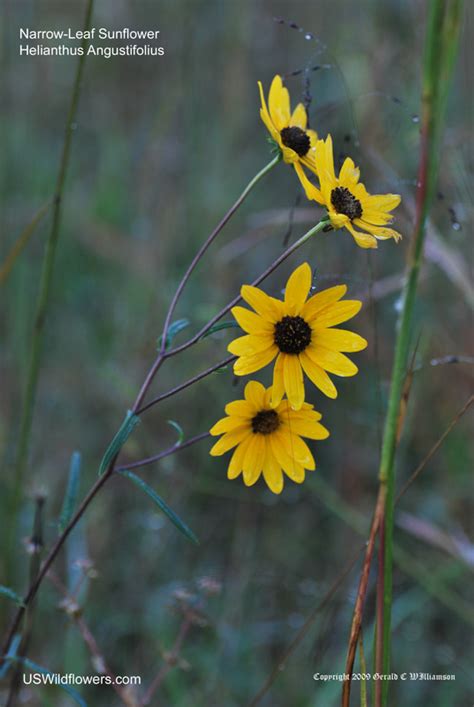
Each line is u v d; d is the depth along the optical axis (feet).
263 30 16.49
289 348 5.47
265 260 14.03
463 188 10.42
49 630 9.98
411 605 10.19
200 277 13.89
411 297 4.89
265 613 10.89
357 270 12.53
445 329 12.07
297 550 11.53
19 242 8.68
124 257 13.99
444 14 4.47
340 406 12.50
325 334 5.53
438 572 10.16
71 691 6.29
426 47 4.55
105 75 17.39
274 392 5.46
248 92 16.30
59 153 17.13
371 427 11.89
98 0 17.51
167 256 14.02
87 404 12.82
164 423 12.43
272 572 11.19
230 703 9.50
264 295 5.43
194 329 12.83
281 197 15.70
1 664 6.67
